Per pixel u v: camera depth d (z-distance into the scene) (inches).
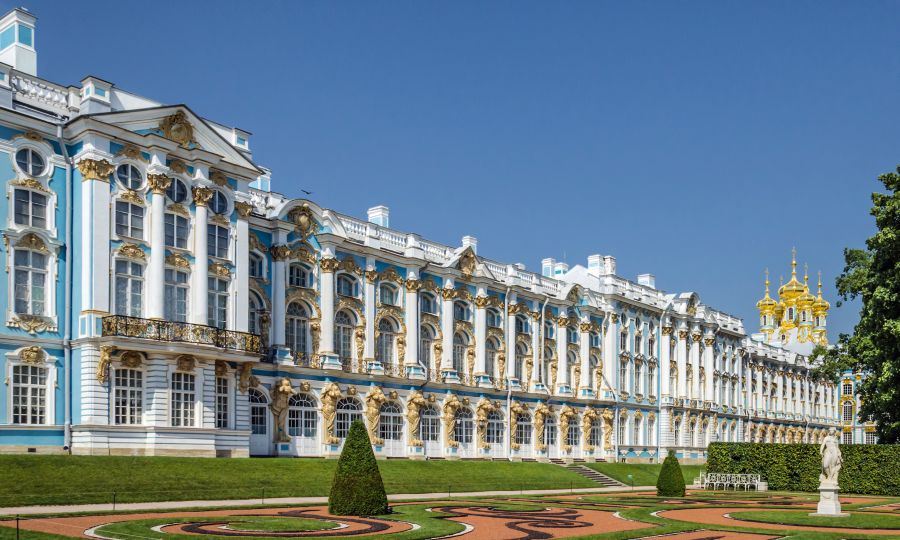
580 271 3437.5
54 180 1721.2
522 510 1489.9
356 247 2361.0
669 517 1422.2
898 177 2162.9
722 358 4109.3
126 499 1402.6
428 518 1248.8
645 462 3449.8
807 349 5315.0
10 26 1811.0
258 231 2148.1
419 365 2518.5
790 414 4832.7
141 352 1750.7
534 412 2923.2
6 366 1616.6
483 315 2765.7
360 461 1283.2
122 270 1761.8
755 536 1150.3
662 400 3580.2
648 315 3582.7
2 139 1653.5
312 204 2260.1
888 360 2208.4
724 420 4052.7
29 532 973.8
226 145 1977.1
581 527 1217.4
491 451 2746.1
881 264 2192.4
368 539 981.8
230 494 1545.3
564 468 2564.0
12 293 1642.5
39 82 1747.0
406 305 2519.7
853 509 1685.5
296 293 2199.8
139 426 1728.6
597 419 3221.0
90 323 1685.5
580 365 3169.3
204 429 1812.3
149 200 1813.5
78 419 1680.6
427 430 2551.7
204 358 1839.3
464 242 2783.0
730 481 2598.4
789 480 2640.3
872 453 2453.2
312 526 1103.0
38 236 1683.1
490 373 2812.5
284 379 2118.6
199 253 1876.2
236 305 1967.3
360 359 2352.4
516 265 2989.7
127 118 1786.4
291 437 2149.4
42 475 1402.6
